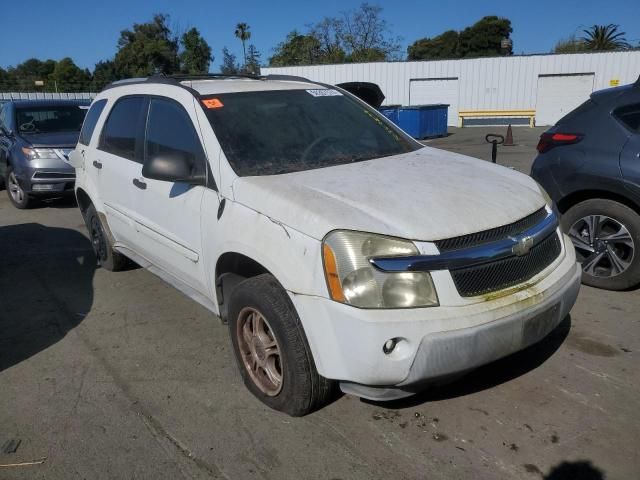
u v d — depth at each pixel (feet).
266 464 9.25
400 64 111.55
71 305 16.51
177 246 12.92
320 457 9.36
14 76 238.68
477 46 210.59
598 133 15.42
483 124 109.09
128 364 12.78
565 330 13.46
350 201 9.61
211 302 12.44
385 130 14.06
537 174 16.78
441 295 8.70
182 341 13.82
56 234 25.32
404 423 10.17
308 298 9.01
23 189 29.99
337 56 164.04
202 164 11.91
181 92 13.20
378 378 8.64
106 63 191.52
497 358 9.22
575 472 8.82
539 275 9.93
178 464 9.34
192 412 10.77
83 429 10.37
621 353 12.32
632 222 14.85
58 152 29.86
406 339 8.49
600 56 101.30
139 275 18.78
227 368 12.41
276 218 9.75
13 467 9.38
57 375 12.41
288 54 168.25
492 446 9.48
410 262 8.59
